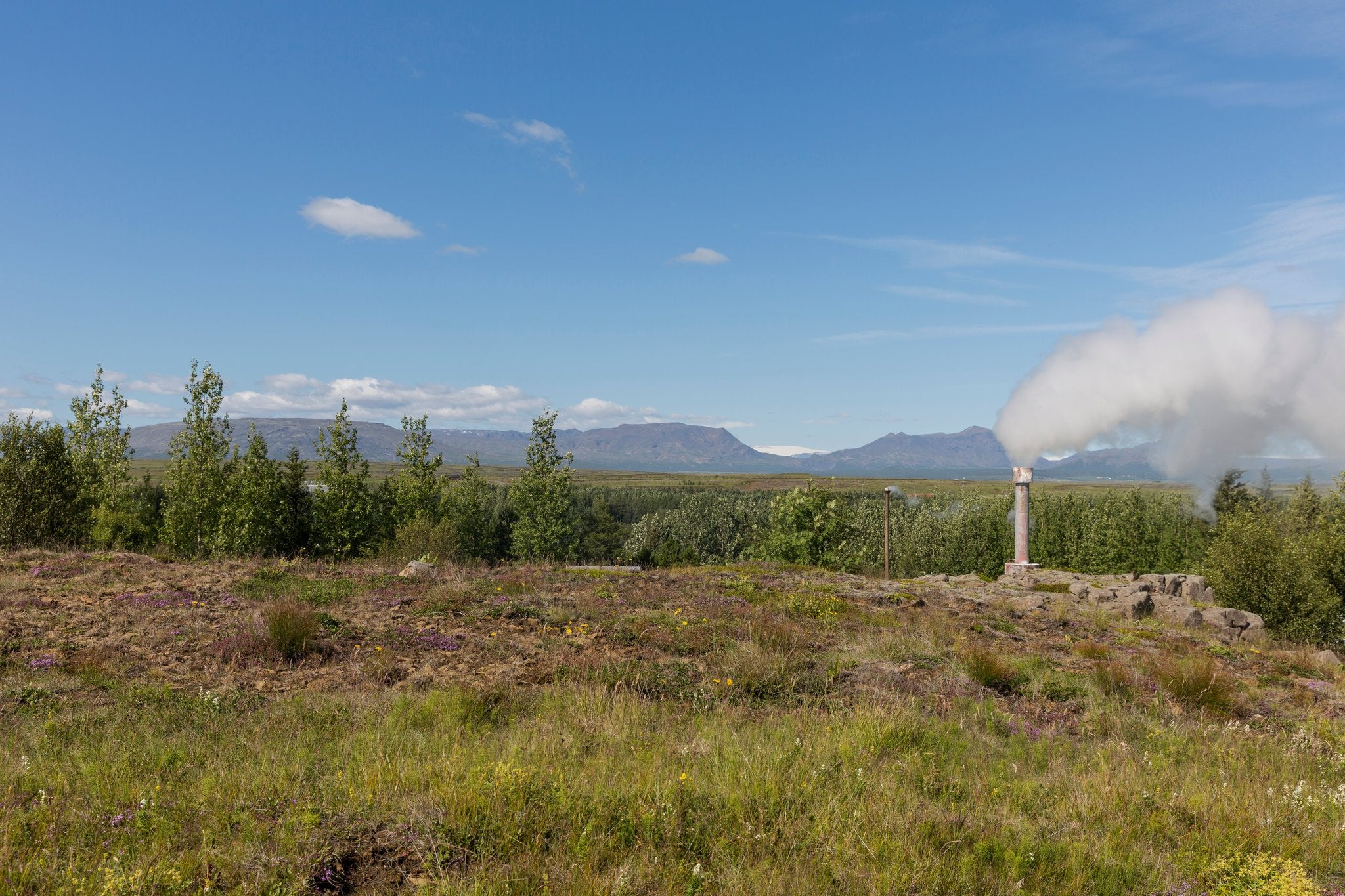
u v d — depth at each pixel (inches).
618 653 479.5
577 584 788.6
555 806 217.6
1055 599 906.7
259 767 254.4
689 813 222.2
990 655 476.7
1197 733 375.9
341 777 240.2
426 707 332.2
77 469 1125.7
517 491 1561.3
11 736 286.5
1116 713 395.9
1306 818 255.4
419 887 177.0
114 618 512.4
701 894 180.1
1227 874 207.6
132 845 187.2
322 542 1273.4
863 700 378.0
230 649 441.4
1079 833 233.3
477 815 208.5
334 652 454.6
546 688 389.4
